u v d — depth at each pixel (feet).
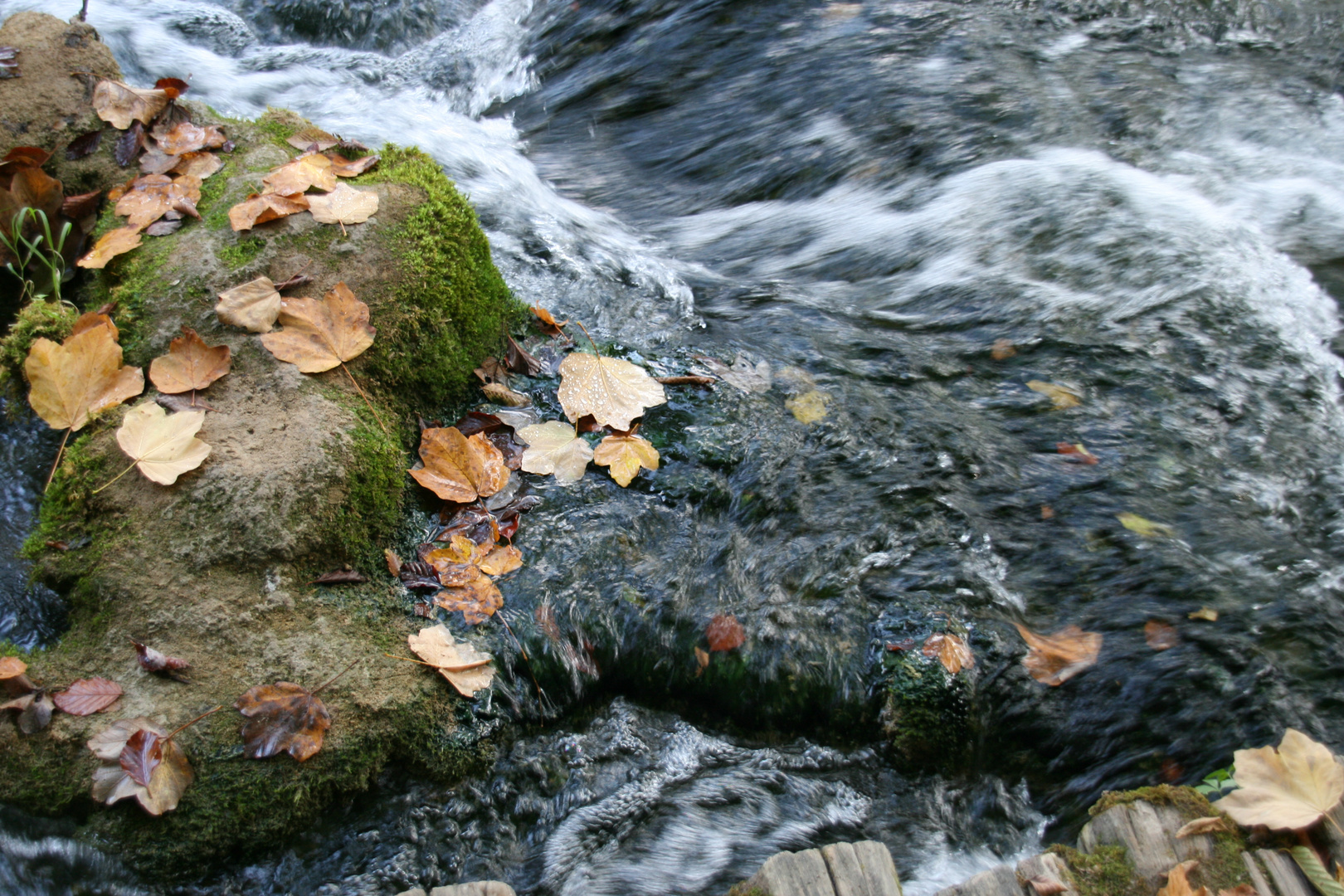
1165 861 5.73
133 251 8.25
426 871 6.18
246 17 16.89
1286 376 10.37
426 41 17.38
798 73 14.78
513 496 7.76
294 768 6.07
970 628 7.34
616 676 7.13
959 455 8.73
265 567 6.70
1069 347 10.44
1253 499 8.80
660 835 6.60
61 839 5.84
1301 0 16.66
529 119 15.02
